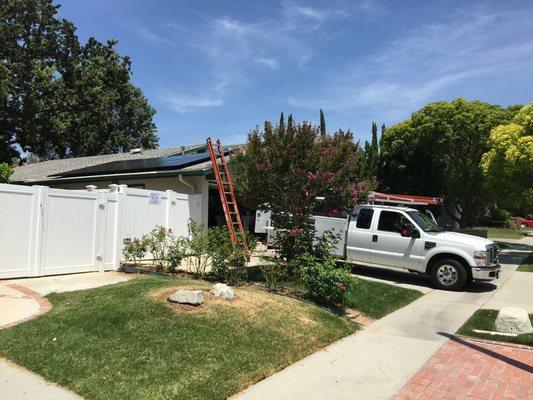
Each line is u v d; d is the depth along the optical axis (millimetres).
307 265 9398
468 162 33219
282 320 7406
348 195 11969
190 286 8609
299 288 9664
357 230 13883
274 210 10844
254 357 6047
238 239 10594
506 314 8266
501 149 19609
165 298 7582
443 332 8234
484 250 12273
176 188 17031
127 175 17750
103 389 4926
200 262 11133
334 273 8883
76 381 5105
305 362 6355
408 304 10531
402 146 34062
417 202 22453
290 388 5473
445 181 34500
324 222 14141
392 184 34906
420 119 32906
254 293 8703
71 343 6008
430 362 6586
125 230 12469
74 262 11234
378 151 38219
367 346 7234
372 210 13852
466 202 35344
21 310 7664
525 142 18547
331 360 6492
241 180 12141
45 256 10680
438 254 12734
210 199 19484
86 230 11469
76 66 39375
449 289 12461
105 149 43219
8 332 6418
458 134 32188
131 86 46281
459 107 32250
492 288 12852
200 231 11477
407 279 13883
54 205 10844
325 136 12352
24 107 35656
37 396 4836
